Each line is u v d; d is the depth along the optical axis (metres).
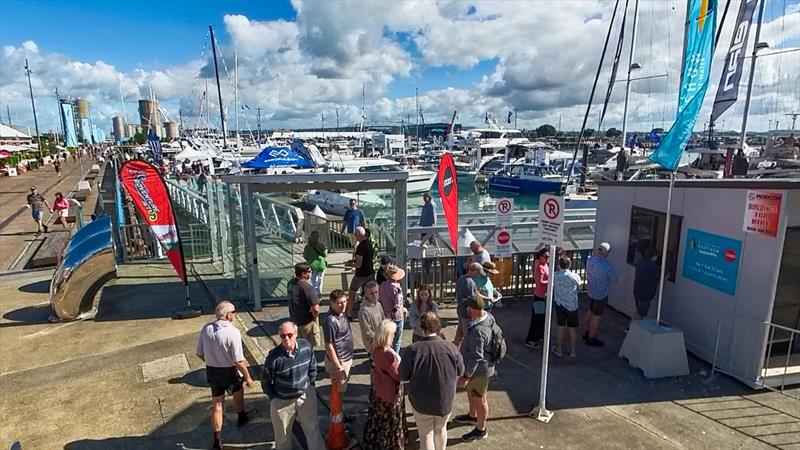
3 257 15.18
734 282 6.70
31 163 53.75
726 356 6.86
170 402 6.34
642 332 6.99
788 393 6.34
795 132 33.53
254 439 5.46
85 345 8.29
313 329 7.04
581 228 14.59
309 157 29.36
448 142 64.88
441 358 4.42
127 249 14.13
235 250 10.87
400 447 4.84
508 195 38.31
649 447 5.23
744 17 15.99
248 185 9.19
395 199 9.81
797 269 6.40
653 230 8.35
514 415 5.88
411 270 10.05
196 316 9.55
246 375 5.35
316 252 9.41
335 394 5.15
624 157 30.44
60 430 5.78
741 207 6.55
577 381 6.74
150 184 8.98
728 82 16.64
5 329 9.09
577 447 5.23
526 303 10.05
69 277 9.31
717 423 5.68
